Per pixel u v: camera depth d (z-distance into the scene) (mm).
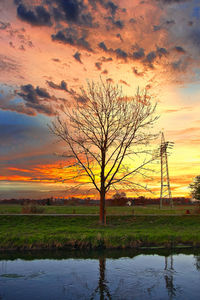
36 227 26453
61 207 48625
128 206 59156
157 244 21422
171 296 11781
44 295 11789
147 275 14500
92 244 20203
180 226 30000
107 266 16047
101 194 30016
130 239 21281
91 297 11617
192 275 14594
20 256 17969
